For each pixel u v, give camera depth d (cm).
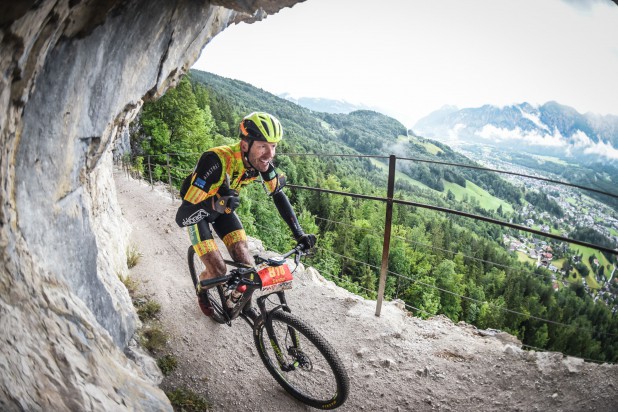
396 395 294
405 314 412
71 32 175
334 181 8262
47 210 205
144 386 218
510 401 285
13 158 169
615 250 237
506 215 15400
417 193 14650
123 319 294
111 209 453
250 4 312
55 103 190
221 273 258
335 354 242
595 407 260
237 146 251
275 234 2936
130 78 273
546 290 6100
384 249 365
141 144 3156
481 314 5200
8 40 133
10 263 165
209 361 307
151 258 467
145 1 226
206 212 259
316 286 447
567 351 5350
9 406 121
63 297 199
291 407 276
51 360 159
